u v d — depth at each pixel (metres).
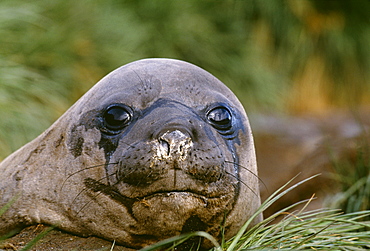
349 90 29.58
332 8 29.17
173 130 8.96
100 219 9.73
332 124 23.72
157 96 9.85
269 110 25.50
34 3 20.58
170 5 24.70
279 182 18.56
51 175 10.28
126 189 9.28
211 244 10.03
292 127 23.14
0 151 16.33
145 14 24.16
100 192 9.60
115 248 9.85
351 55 29.39
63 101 19.33
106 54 21.42
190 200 9.18
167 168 8.90
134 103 9.81
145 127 9.37
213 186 9.31
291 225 10.38
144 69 10.35
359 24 29.59
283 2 28.73
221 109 10.07
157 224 9.42
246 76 25.47
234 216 9.90
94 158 9.76
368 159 16.70
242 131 10.41
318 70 29.16
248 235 9.89
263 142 21.48
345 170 17.34
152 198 9.16
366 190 15.50
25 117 17.45
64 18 21.53
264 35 28.22
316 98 28.97
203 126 9.53
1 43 19.09
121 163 9.30
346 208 15.69
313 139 20.66
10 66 18.50
